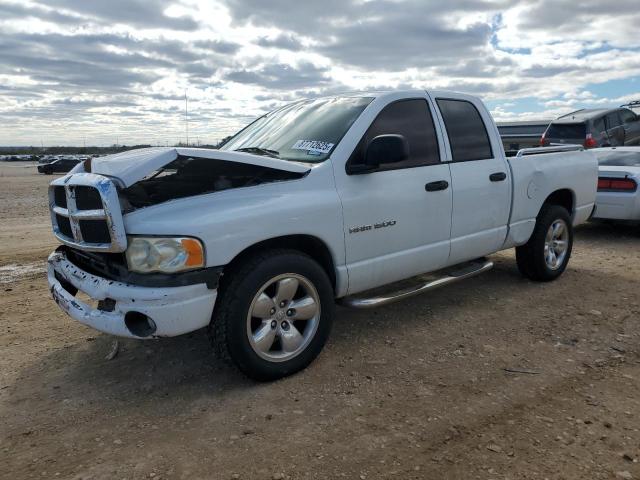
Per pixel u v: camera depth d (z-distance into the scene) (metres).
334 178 3.84
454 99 4.86
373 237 4.05
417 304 5.17
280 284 3.53
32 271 6.85
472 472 2.62
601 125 13.75
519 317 4.79
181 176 3.71
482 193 4.86
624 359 3.90
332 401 3.33
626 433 2.94
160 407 3.31
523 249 5.70
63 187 3.63
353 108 4.25
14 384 3.65
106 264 3.42
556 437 2.91
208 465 2.71
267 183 3.58
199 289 3.18
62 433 3.04
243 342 3.40
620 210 8.11
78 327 4.70
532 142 14.97
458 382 3.57
